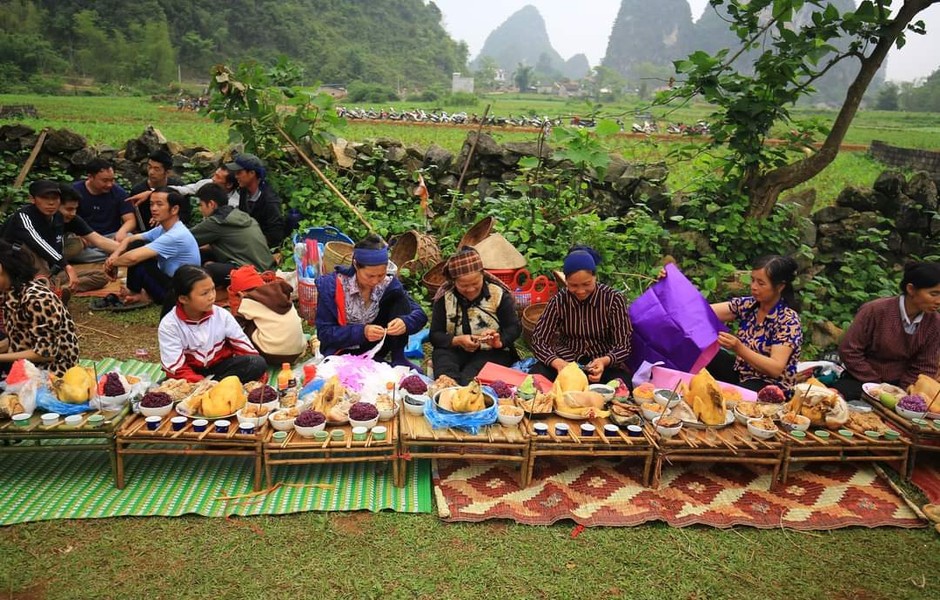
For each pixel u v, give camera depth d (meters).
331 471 3.90
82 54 69.19
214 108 8.38
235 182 7.48
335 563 3.19
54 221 6.06
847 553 3.43
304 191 8.15
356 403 3.84
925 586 3.22
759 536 3.53
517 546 3.36
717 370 4.98
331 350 4.91
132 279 6.60
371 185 8.48
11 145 9.38
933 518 3.66
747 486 3.94
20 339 4.10
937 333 4.60
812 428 4.05
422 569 3.18
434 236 7.76
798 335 4.56
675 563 3.30
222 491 3.67
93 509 3.46
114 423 3.55
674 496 3.80
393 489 3.75
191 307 4.24
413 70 112.25
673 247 7.29
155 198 5.99
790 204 7.64
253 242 6.49
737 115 7.17
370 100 71.88
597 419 3.97
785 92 7.04
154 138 9.30
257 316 5.21
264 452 3.62
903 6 6.64
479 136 8.63
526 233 6.87
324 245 6.65
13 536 3.25
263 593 2.99
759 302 4.70
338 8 116.69
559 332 4.97
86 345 5.75
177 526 3.38
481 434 3.76
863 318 4.78
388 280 5.02
